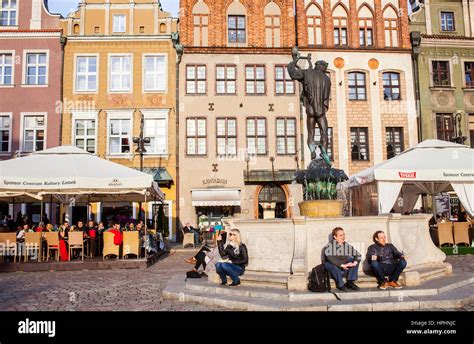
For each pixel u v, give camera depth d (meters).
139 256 15.63
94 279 11.43
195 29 27.00
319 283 7.52
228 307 7.41
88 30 26.47
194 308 7.46
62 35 26.19
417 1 30.02
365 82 27.48
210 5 27.17
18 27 26.31
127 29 26.62
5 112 25.61
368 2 28.22
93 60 26.44
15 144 25.45
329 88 10.69
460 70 28.08
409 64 27.81
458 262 13.50
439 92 27.69
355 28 27.75
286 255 8.30
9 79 26.06
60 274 12.70
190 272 9.95
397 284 7.83
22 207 24.69
